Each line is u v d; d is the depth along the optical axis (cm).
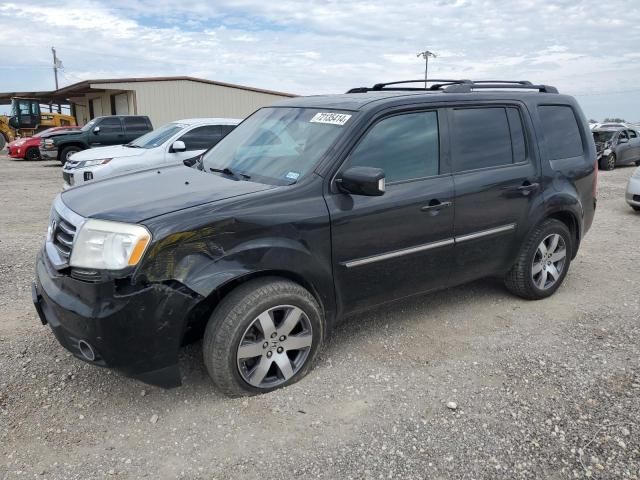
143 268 287
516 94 462
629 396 335
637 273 587
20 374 354
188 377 355
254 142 417
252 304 316
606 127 1981
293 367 346
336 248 348
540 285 489
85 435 296
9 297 491
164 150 990
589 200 517
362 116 368
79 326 291
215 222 304
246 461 277
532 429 303
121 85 2586
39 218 871
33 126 3042
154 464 275
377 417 314
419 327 436
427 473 270
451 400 331
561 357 386
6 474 265
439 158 400
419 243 388
